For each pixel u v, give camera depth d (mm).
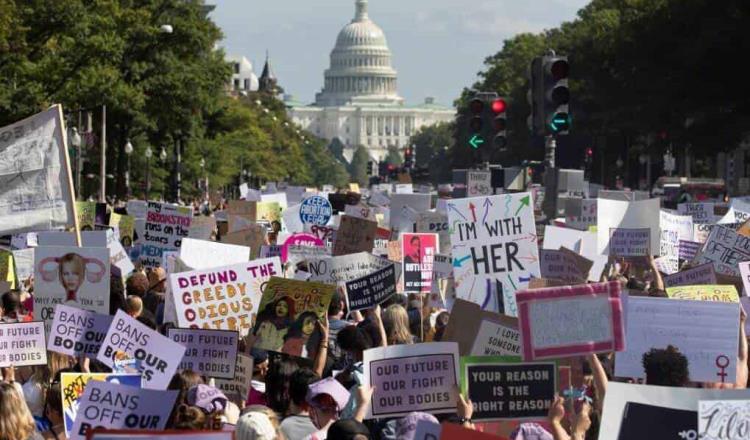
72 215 23125
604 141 150125
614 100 138750
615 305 12711
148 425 12992
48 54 80250
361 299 22688
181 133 135000
